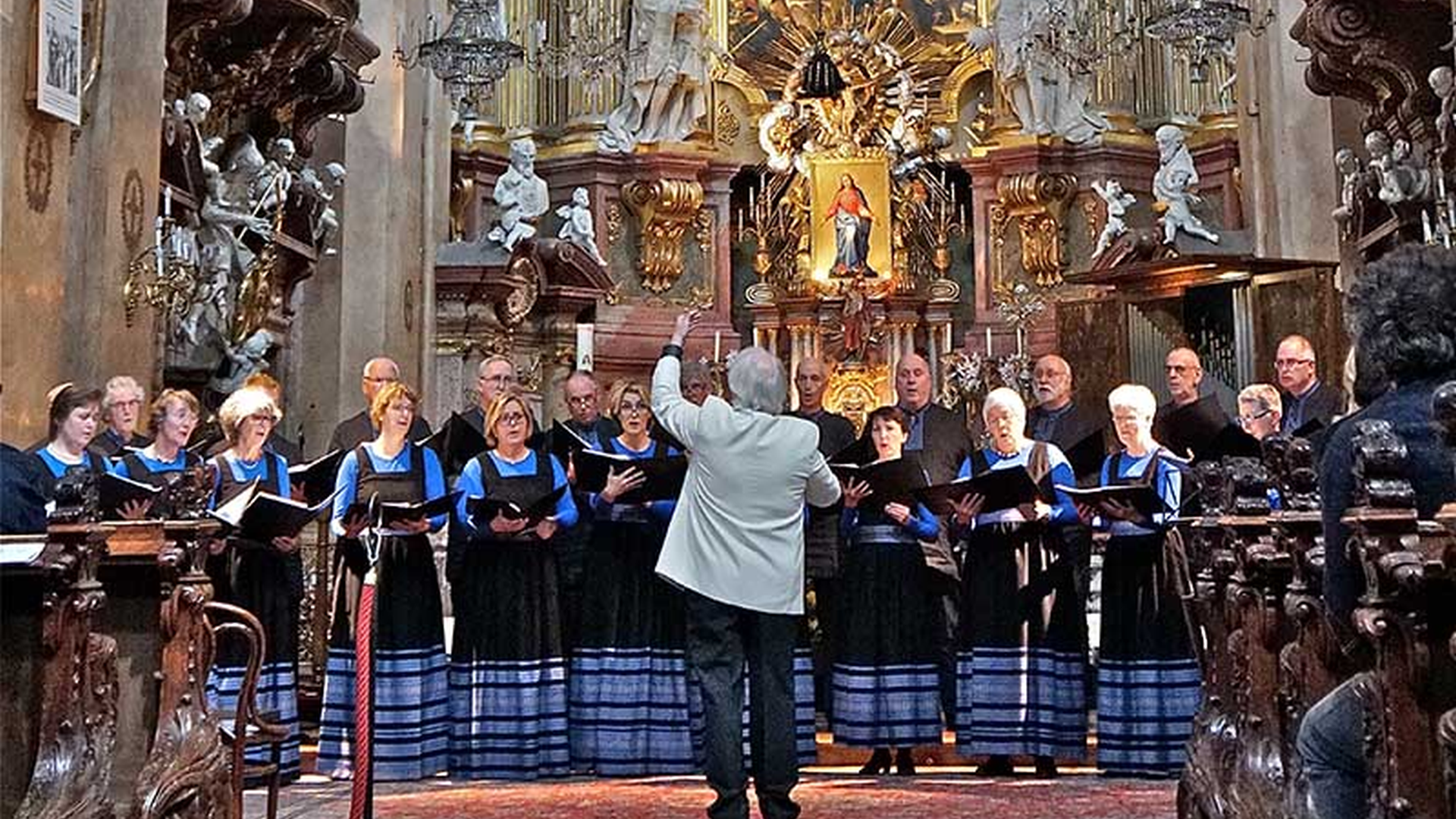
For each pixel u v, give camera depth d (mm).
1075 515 7457
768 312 16688
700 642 5504
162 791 4426
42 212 7609
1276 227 12609
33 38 7477
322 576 10828
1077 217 16531
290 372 12680
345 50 11984
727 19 17781
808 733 7461
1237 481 5043
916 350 16531
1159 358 13031
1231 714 5207
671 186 16828
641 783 7160
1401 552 2879
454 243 14703
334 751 7270
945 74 17484
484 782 7203
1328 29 10031
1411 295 3248
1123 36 15461
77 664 4168
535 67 17125
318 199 11797
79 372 8172
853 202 16562
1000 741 7363
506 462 7387
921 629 7422
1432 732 2953
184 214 10023
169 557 4609
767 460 5496
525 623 7332
